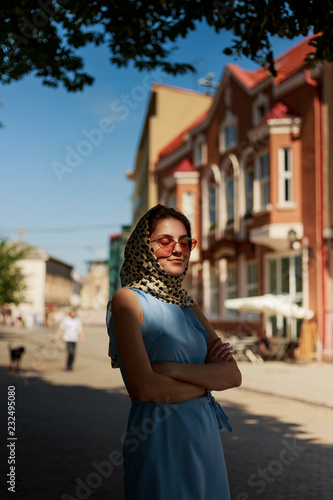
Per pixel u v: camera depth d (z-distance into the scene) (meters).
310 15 5.26
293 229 19.23
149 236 2.30
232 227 25.02
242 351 20.91
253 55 5.62
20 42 7.47
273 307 19.17
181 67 7.67
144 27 6.56
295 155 20.44
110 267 65.25
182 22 6.25
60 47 7.62
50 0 6.45
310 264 19.72
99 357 23.48
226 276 26.14
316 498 5.09
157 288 2.29
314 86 19.80
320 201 19.52
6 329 59.88
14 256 41.78
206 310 27.70
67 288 105.25
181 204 28.86
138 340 2.14
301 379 14.71
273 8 5.24
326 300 19.28
